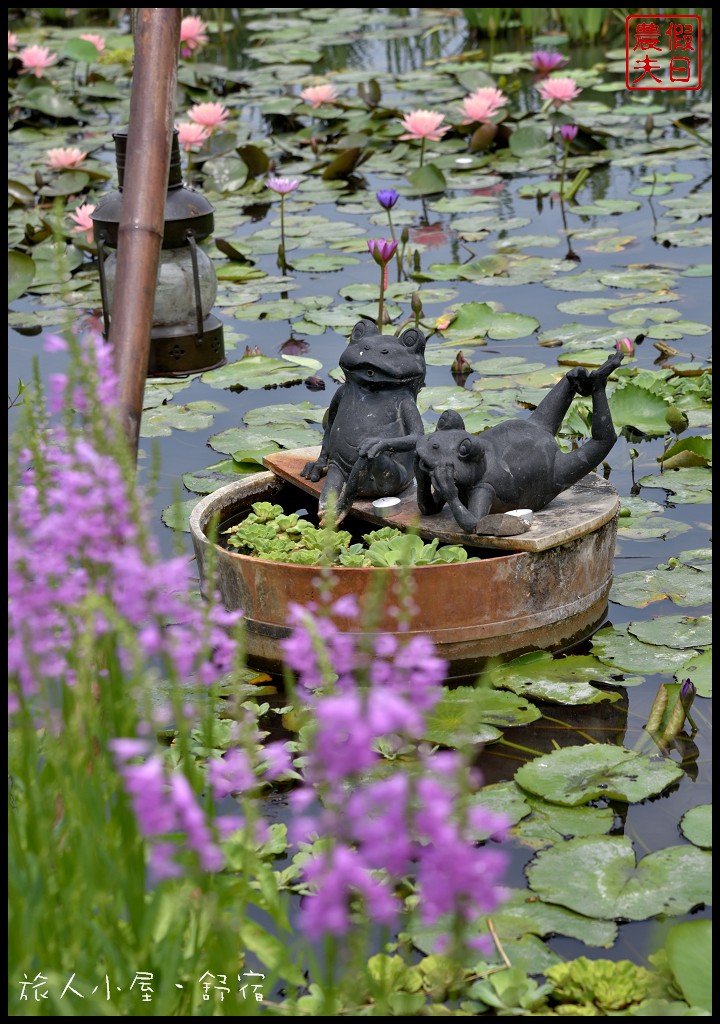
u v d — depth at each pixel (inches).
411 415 134.2
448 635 120.6
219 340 197.3
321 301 246.1
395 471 134.2
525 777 102.4
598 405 128.6
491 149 365.7
